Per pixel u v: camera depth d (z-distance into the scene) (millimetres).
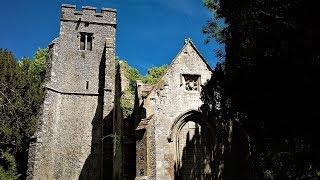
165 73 25156
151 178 22594
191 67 25625
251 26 16844
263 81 16109
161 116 24094
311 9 14273
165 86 24781
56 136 38469
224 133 24531
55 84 39969
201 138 24906
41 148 35969
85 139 39469
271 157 20625
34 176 34625
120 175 27438
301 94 14680
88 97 41250
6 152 33219
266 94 16078
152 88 24578
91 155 39000
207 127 24781
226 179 23688
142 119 23781
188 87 25297
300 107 14820
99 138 39750
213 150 24328
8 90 35156
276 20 15562
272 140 17781
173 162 23359
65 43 43000
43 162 35938
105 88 40312
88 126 40031
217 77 21578
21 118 35281
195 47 26188
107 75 41094
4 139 33594
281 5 15391
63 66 41719
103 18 45125
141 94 24984
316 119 14578
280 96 15453
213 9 26000
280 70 15305
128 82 41594
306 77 14445
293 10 14859
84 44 43938
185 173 23906
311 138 15195
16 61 36500
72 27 43938
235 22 18219
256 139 18891
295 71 14750
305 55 14461
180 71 25375
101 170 37406
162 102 24391
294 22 14844
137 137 23422
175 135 24062
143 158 22875
